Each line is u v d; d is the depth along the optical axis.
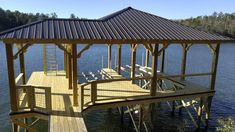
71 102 12.01
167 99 13.68
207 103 15.22
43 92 13.49
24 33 10.48
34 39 10.10
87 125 16.62
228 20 109.25
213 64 14.88
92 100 11.71
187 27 15.54
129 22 14.49
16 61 41.84
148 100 13.17
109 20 14.36
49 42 10.40
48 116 10.44
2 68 35.31
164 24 15.23
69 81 14.26
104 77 19.44
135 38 11.87
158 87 18.12
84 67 38.88
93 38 10.98
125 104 12.60
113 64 40.56
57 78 17.14
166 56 56.44
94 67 39.00
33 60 45.47
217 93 24.81
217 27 100.88
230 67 41.31
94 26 12.89
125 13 16.08
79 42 10.83
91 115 18.31
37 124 16.44
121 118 17.11
